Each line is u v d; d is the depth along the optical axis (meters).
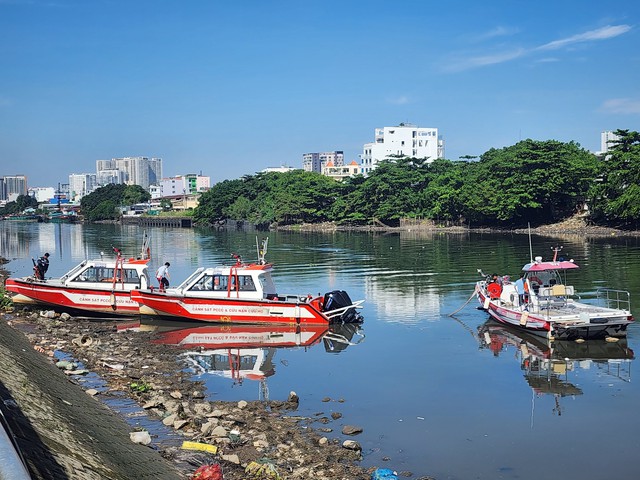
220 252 75.50
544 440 16.44
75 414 15.48
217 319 31.41
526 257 59.97
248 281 31.81
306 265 58.09
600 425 17.50
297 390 20.84
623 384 21.14
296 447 15.59
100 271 34.38
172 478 12.98
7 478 6.83
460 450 15.82
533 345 26.80
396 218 130.00
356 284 44.97
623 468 14.81
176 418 16.92
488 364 23.92
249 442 15.73
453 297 38.84
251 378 22.31
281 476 13.75
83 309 33.41
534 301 29.34
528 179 101.19
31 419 12.98
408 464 14.95
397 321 32.22
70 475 10.73
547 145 102.81
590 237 85.50
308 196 146.88
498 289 33.19
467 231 110.56
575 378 21.91
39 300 33.84
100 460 12.36
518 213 107.12
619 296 36.28
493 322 31.58
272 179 171.62
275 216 147.12
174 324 31.84
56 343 26.64
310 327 30.62
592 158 110.06
